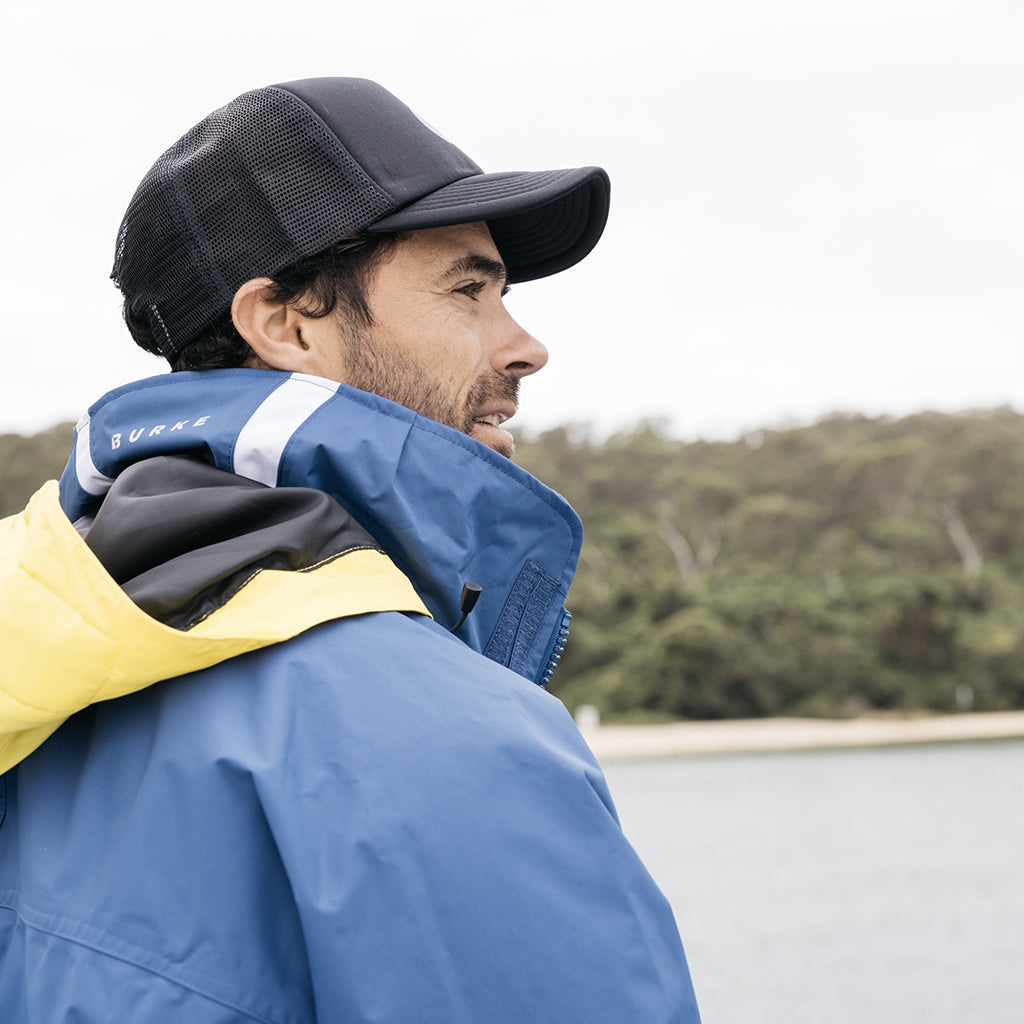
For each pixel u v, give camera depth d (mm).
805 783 35750
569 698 51781
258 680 591
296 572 623
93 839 600
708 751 44469
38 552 581
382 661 594
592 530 62219
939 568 57969
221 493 646
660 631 53406
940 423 72000
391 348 793
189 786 575
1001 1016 11414
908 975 13133
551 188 774
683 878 20734
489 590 785
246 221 771
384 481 699
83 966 565
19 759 636
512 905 540
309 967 548
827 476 63969
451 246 814
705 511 61781
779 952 14578
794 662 51938
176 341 812
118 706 625
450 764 562
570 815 572
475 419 843
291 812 552
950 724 49062
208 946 548
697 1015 572
